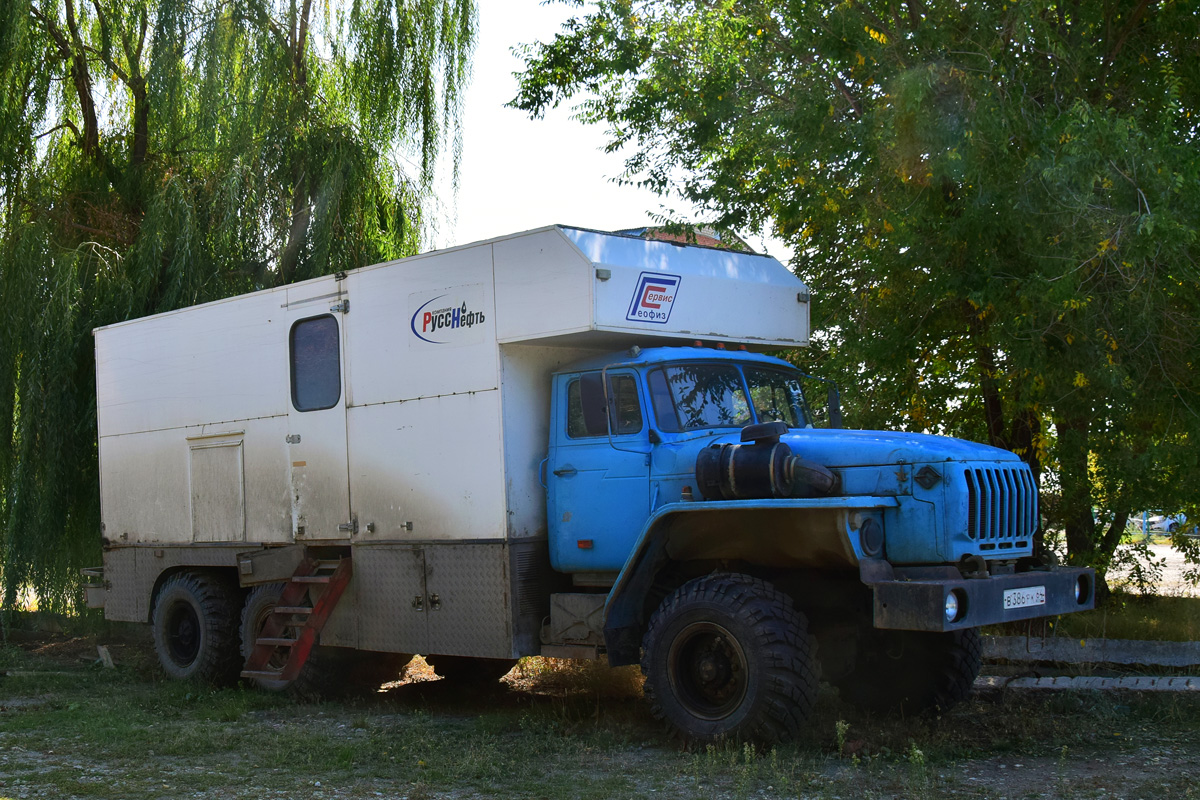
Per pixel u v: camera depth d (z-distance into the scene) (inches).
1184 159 300.0
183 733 281.7
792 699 234.8
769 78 406.6
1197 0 334.3
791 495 249.0
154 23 517.0
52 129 529.0
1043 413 355.9
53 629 510.0
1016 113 316.2
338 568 324.8
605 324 268.4
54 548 467.5
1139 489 337.1
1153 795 203.6
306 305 343.0
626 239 284.8
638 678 355.9
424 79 555.8
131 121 548.1
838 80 372.5
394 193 554.3
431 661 367.6
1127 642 327.6
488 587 289.9
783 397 302.2
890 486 247.9
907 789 208.7
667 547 263.6
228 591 373.4
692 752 244.7
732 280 303.0
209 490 374.0
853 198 362.9
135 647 438.9
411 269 313.6
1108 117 311.9
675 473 267.0
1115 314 309.3
